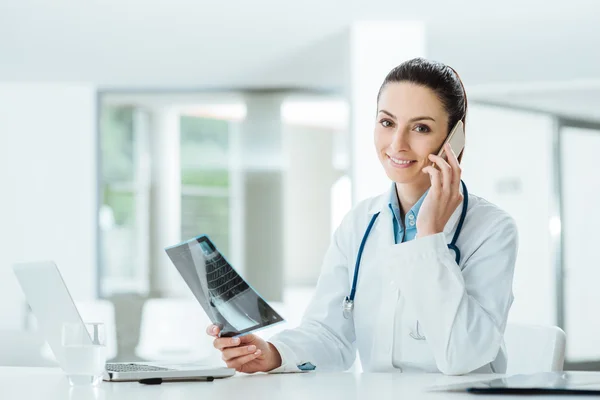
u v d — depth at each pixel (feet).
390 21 14.96
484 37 16.03
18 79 19.65
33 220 20.01
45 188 20.07
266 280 20.39
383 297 5.62
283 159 20.58
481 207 5.61
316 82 20.12
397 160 5.46
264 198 20.65
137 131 20.72
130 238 20.52
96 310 19.67
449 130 5.44
